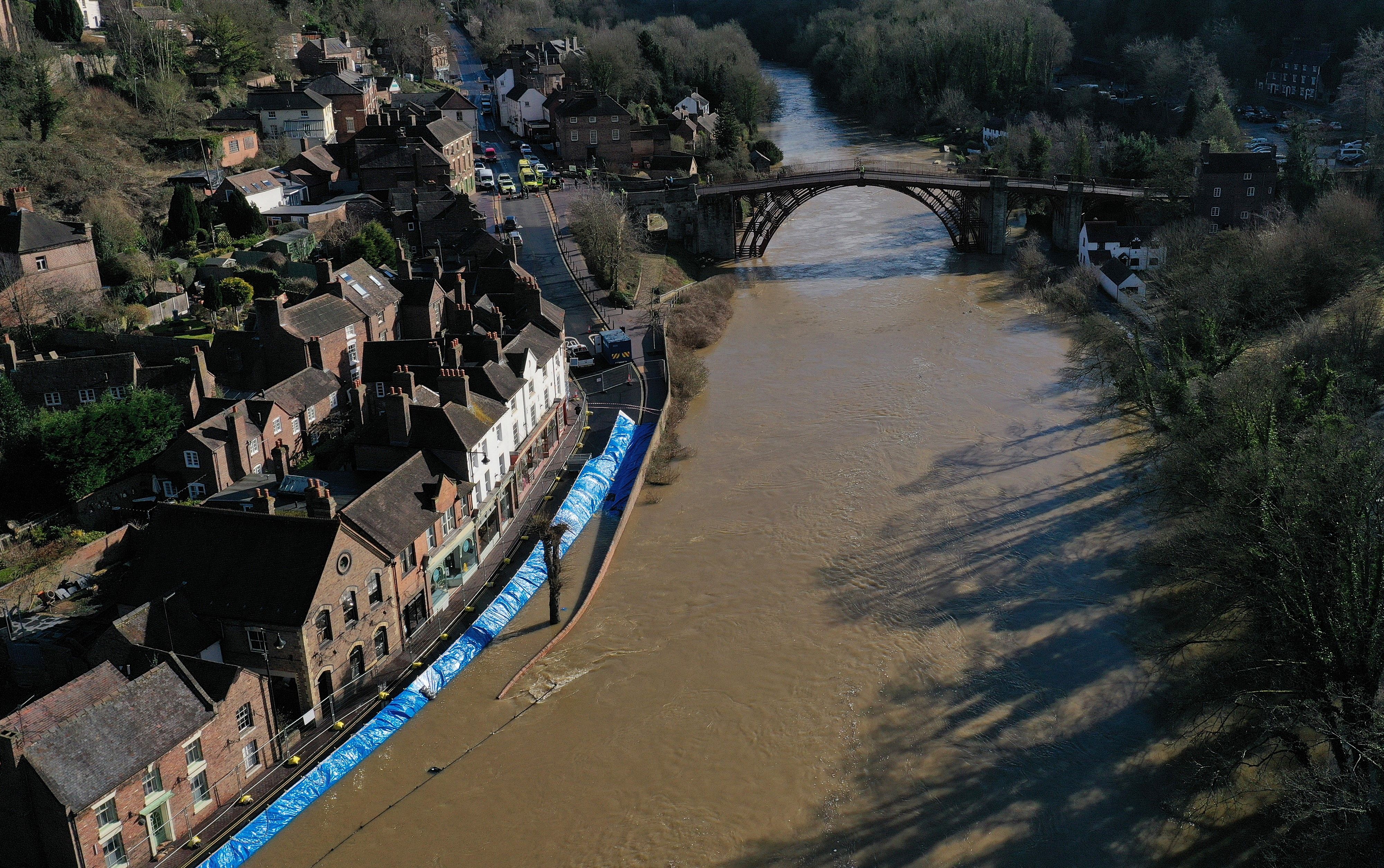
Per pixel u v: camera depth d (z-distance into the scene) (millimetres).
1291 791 53531
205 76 183500
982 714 66375
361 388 81125
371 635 67750
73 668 59750
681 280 156625
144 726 52844
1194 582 74562
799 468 98000
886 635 74188
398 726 64875
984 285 153375
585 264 145875
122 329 105688
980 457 98875
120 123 157250
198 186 143375
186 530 64438
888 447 101312
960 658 71562
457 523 77688
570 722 66438
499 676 70062
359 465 79375
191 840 55062
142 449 81562
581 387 115438
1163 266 136375
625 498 92625
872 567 82188
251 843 55781
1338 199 126188
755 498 93062
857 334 133375
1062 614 75688
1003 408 109188
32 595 68688
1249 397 79312
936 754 63375
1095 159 190625
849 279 158250
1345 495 61156
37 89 140375
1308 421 76688
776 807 59938
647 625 75938
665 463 98625
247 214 132500
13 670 61719
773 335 134250
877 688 69062
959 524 87688
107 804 50688
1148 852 55969
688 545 86062
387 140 164375
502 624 74562
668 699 68438
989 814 58906
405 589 71125
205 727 55469
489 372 88688
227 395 93750
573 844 57656
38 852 49875
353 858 56438
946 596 78312
